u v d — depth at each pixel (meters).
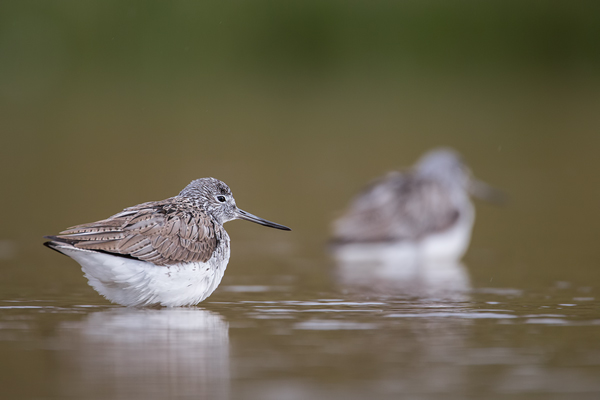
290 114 34.41
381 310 10.08
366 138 30.03
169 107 35.34
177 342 8.32
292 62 38.69
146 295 9.88
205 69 38.12
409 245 16.81
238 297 11.08
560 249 15.88
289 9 39.00
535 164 26.28
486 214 20.62
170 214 10.27
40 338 8.45
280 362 7.62
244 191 21.58
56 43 38.09
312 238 17.55
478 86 39.09
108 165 24.73
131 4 38.03
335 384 6.99
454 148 28.48
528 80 39.28
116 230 9.79
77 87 38.00
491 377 7.21
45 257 14.20
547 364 7.60
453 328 9.02
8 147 27.53
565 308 10.24
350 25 39.12
